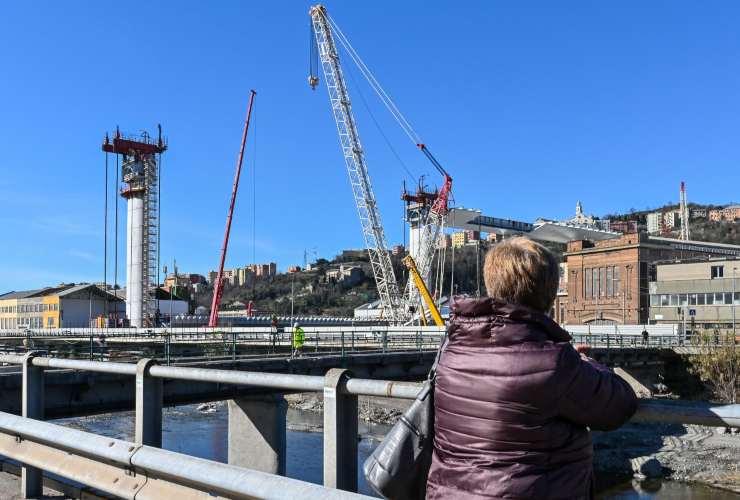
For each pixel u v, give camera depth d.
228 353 40.00
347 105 88.62
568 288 99.12
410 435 2.65
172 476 3.54
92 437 4.20
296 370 29.48
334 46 89.06
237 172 102.06
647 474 31.08
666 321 83.56
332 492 2.73
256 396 20.72
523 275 2.59
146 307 100.50
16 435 5.08
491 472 2.31
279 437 20.30
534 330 2.41
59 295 113.62
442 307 91.12
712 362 50.47
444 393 2.50
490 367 2.38
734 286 77.88
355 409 3.49
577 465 2.35
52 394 20.16
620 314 90.50
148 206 102.69
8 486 5.70
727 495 27.77
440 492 2.44
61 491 5.24
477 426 2.37
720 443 35.22
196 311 153.50
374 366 34.25
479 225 113.88
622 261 91.31
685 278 82.56
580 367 2.33
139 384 4.71
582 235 125.62
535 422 2.30
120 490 3.95
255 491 3.00
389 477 2.63
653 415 2.56
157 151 104.62
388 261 89.75
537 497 2.26
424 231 96.12
